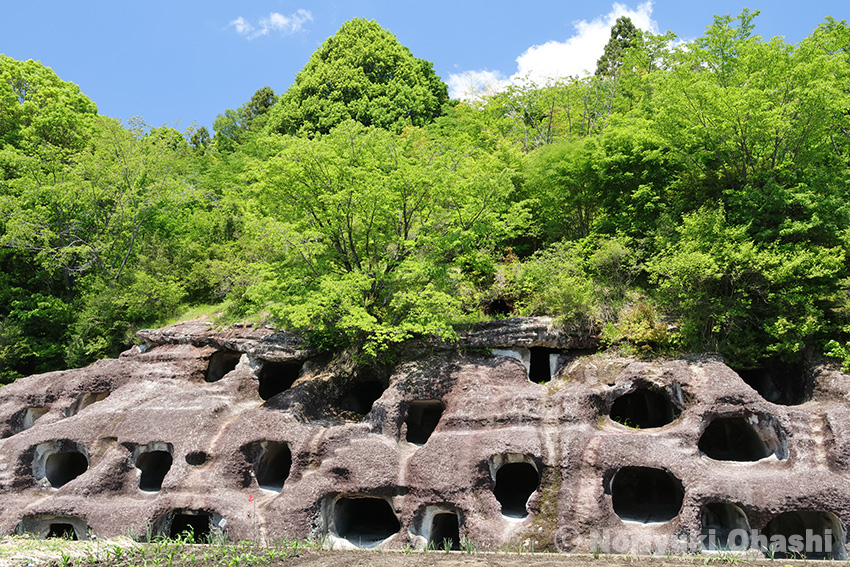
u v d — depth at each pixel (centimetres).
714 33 2728
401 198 2708
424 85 6269
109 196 3897
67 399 2909
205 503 2208
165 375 2892
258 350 2842
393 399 2441
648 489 2375
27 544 1692
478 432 2227
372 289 2702
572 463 2050
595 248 3084
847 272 2431
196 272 3691
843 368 2141
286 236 2612
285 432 2388
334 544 2145
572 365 2530
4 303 3822
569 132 4794
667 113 2723
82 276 4038
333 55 6188
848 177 2642
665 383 2256
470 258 2838
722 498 1870
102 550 1667
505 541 1958
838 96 2442
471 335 2662
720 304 2375
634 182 3128
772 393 2480
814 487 1823
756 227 2539
